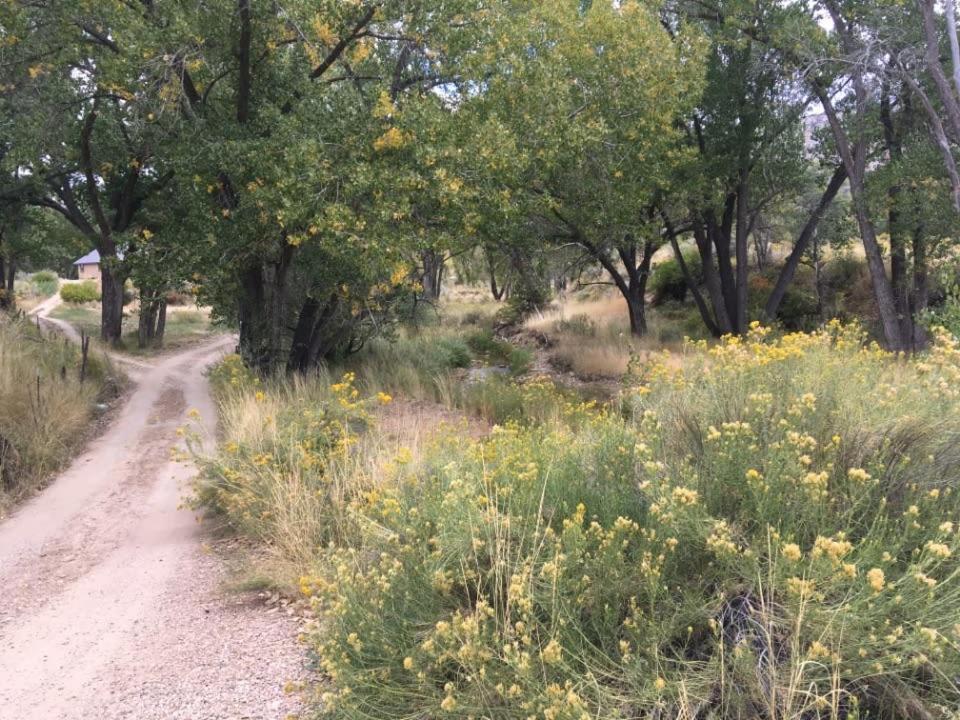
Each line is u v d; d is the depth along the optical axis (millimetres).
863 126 14953
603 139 13430
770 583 2398
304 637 3096
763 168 19531
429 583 2955
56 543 6191
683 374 4930
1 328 13109
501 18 11414
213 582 4910
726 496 2998
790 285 24656
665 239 20953
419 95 11906
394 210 10555
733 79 16484
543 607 2580
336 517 5078
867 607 2230
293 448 5953
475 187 11109
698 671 2406
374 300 14930
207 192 12141
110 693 3459
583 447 4141
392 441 6836
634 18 13469
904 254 16984
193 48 11547
